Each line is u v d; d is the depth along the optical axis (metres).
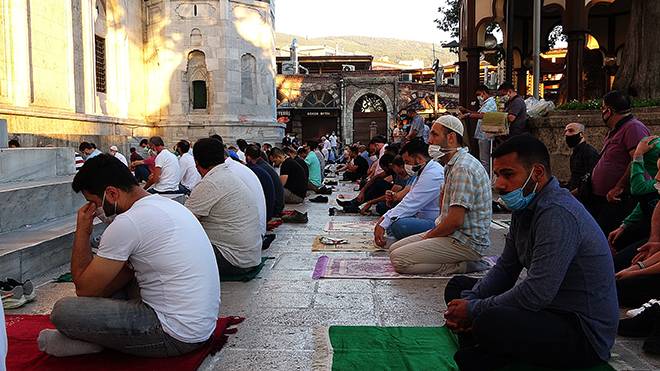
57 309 3.33
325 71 53.72
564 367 3.22
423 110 39.69
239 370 3.42
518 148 3.17
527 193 3.21
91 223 3.60
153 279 3.38
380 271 5.73
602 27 19.97
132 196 3.54
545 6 15.41
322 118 44.25
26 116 16.52
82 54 20.56
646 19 10.41
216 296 3.64
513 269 3.62
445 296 4.21
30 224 6.57
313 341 3.88
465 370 3.26
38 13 17.62
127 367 3.33
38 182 7.35
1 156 7.46
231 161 6.43
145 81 25.73
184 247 3.44
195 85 25.33
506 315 3.14
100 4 22.42
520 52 19.97
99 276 3.31
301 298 4.89
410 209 6.39
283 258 6.44
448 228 5.35
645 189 4.98
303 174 12.02
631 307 4.45
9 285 4.82
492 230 8.16
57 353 3.45
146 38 25.69
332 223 9.08
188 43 25.00
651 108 8.96
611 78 20.08
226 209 5.37
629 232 5.17
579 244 3.09
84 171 3.49
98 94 22.27
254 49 26.20
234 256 5.40
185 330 3.41
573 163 7.09
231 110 25.27
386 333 3.96
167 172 10.57
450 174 5.38
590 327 3.14
